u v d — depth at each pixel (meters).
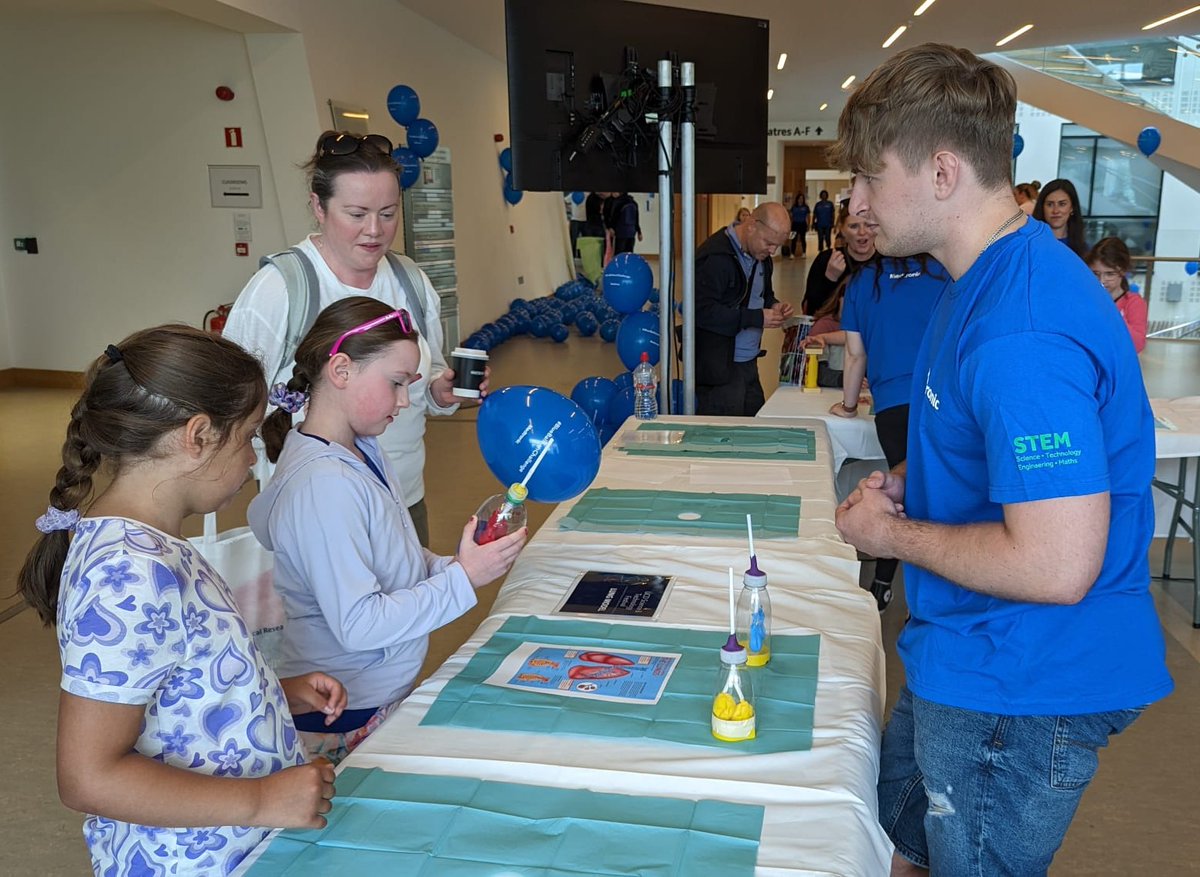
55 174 7.42
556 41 3.35
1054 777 1.19
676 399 4.19
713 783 1.21
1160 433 3.38
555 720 1.37
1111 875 2.23
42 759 2.75
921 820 1.48
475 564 1.50
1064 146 16.34
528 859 1.06
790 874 1.03
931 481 1.25
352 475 1.48
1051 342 1.07
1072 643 1.17
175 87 6.94
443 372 2.33
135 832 1.08
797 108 20.39
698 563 1.99
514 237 11.76
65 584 1.01
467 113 9.86
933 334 1.27
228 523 4.66
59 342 7.84
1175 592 3.83
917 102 1.14
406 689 1.63
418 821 1.13
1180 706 2.99
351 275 2.15
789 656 1.56
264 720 1.13
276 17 6.00
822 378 4.26
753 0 8.78
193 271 7.31
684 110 3.46
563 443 1.69
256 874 1.04
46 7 6.75
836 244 4.70
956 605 1.25
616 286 4.20
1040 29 10.82
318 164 2.04
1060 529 1.05
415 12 8.38
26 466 5.71
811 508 2.33
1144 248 16.12
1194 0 9.01
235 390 1.09
